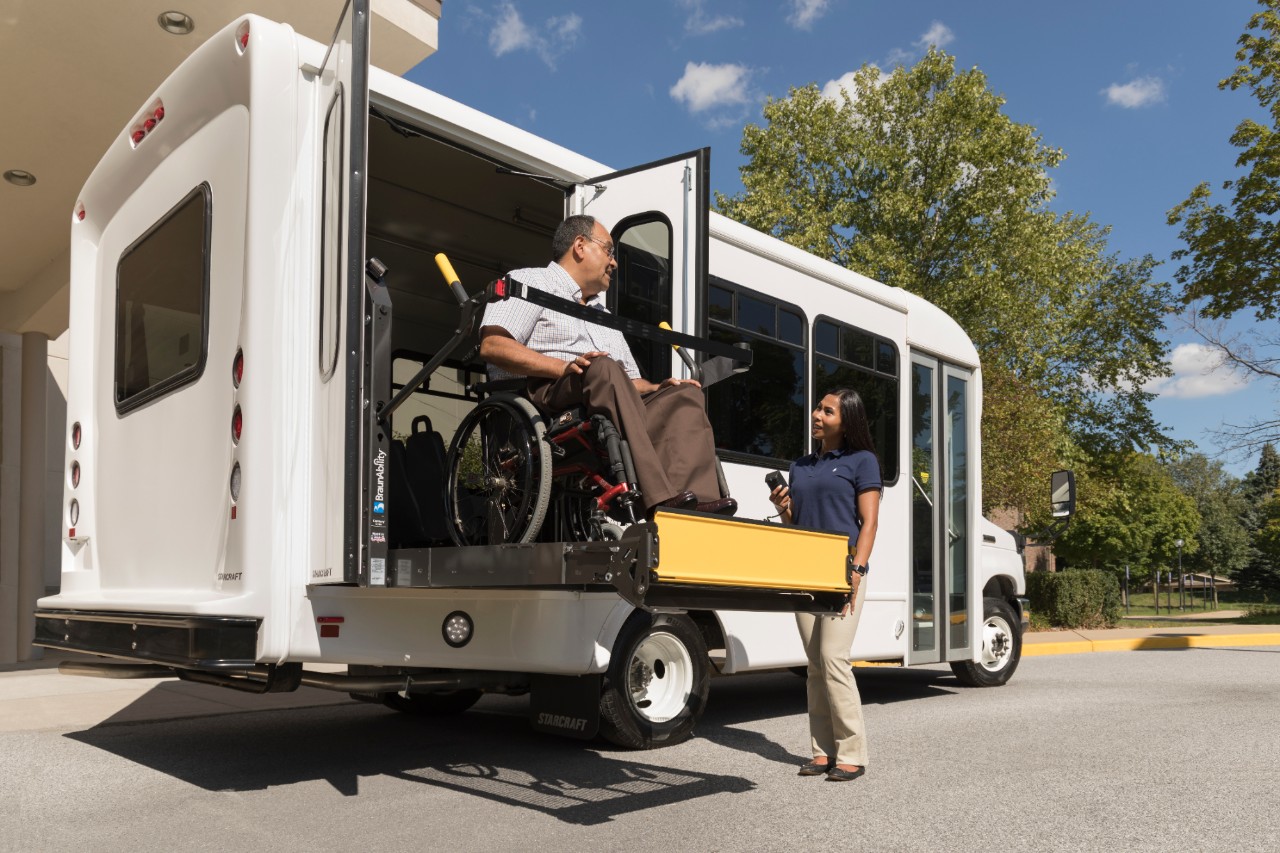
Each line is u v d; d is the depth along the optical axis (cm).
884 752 532
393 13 812
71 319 565
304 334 417
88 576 538
